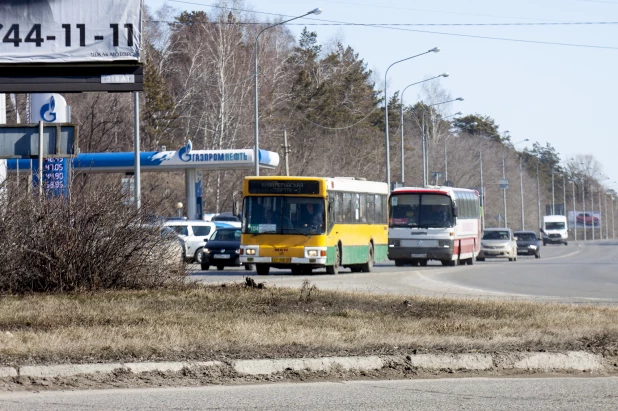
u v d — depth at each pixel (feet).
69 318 94.17
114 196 129.39
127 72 117.08
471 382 69.31
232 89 456.45
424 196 269.03
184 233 273.13
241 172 499.51
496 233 337.52
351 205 219.00
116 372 68.69
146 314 98.43
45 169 153.48
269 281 173.88
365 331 87.97
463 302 117.29
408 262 293.43
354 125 601.21
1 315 95.81
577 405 60.03
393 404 60.23
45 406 58.70
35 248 122.31
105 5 117.08
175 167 348.79
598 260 336.29
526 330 90.48
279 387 66.69
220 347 77.25
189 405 59.47
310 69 616.39
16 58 116.67
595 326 93.97
